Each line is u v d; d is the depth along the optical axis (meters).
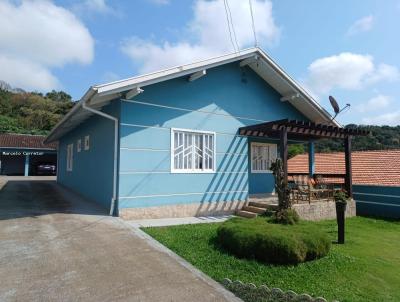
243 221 6.64
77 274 4.35
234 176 10.61
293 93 11.90
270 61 10.85
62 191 13.99
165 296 3.85
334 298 4.24
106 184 9.20
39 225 6.96
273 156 13.16
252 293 4.21
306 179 12.05
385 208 12.29
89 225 7.06
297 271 5.07
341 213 7.36
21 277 4.20
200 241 6.24
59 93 65.56
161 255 5.27
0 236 6.03
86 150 12.05
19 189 14.65
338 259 5.77
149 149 8.70
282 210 6.80
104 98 8.23
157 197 8.76
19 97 56.00
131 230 6.74
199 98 9.90
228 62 9.91
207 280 4.44
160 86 9.04
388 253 6.71
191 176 9.53
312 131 10.40
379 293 4.56
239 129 10.72
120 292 3.89
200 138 9.98
